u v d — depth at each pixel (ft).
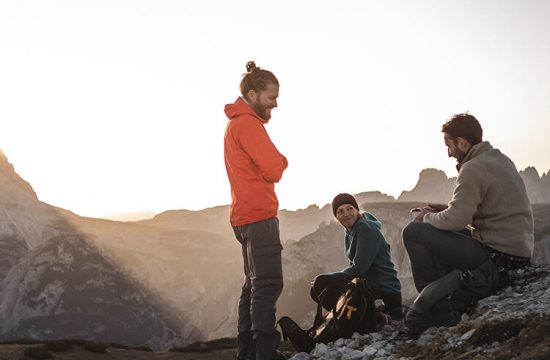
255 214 21.31
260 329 21.04
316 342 23.54
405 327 23.00
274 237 21.50
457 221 21.67
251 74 22.04
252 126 21.07
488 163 22.02
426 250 22.77
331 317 23.85
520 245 22.03
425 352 18.86
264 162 20.63
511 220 22.11
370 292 23.06
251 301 21.70
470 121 22.82
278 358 22.07
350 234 26.94
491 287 21.57
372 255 25.35
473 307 21.58
